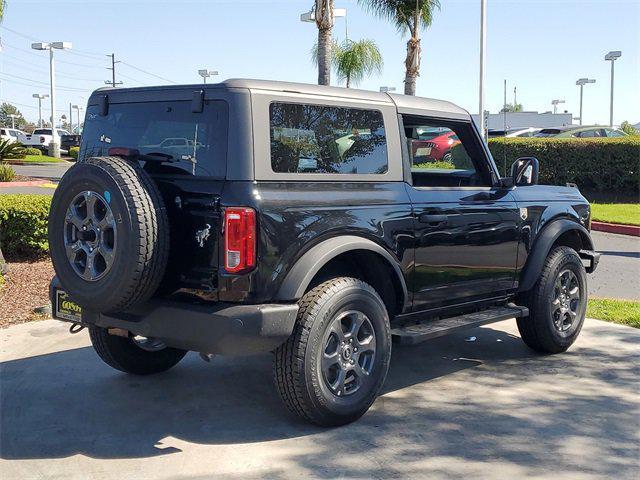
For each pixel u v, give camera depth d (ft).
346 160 15.70
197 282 13.91
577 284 21.24
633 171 63.21
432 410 16.24
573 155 64.03
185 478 12.85
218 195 13.66
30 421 15.57
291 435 14.75
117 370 19.03
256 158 13.88
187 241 14.01
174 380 18.37
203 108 14.39
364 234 15.35
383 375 15.69
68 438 14.67
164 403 16.69
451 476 12.87
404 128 17.38
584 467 13.26
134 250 13.24
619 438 14.64
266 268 13.70
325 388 14.55
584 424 15.39
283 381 14.38
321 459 13.58
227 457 13.70
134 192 13.39
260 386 17.92
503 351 21.44
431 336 16.57
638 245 44.19
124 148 14.92
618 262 37.81
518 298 20.61
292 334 14.26
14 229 32.78
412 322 17.49
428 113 17.80
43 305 25.44
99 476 12.95
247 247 13.48
